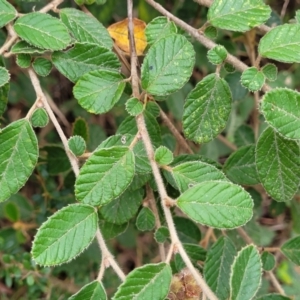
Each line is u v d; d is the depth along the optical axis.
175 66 0.28
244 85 0.29
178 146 0.38
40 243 0.25
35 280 0.42
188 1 0.42
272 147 0.29
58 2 0.31
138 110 0.28
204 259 0.32
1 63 0.30
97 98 0.29
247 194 0.26
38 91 0.29
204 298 0.26
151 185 0.32
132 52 0.31
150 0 0.32
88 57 0.30
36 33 0.29
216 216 0.25
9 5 0.29
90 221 0.26
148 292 0.25
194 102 0.30
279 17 0.40
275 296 0.31
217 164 0.33
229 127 0.48
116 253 0.51
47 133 0.47
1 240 0.42
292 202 0.42
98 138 0.45
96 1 0.34
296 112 0.26
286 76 0.47
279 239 0.51
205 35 0.31
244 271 0.26
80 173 0.26
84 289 0.26
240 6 0.30
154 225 0.32
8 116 0.46
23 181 0.28
